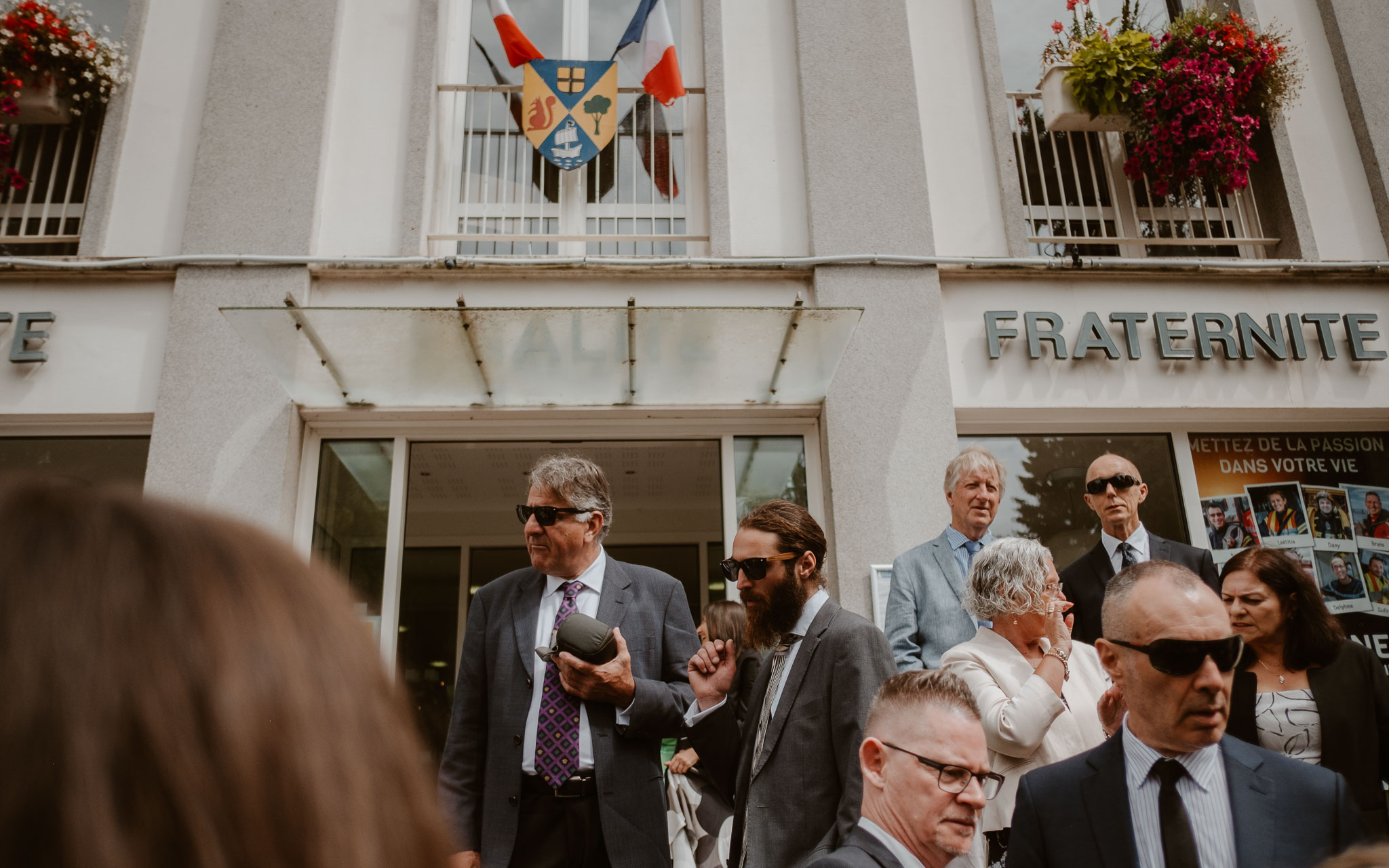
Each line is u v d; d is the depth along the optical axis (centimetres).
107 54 513
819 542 258
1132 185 549
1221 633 176
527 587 297
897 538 457
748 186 522
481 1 564
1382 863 78
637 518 769
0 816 34
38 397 463
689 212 535
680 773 340
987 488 361
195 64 524
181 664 38
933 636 346
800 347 432
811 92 531
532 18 572
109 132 505
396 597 460
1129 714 185
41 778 35
